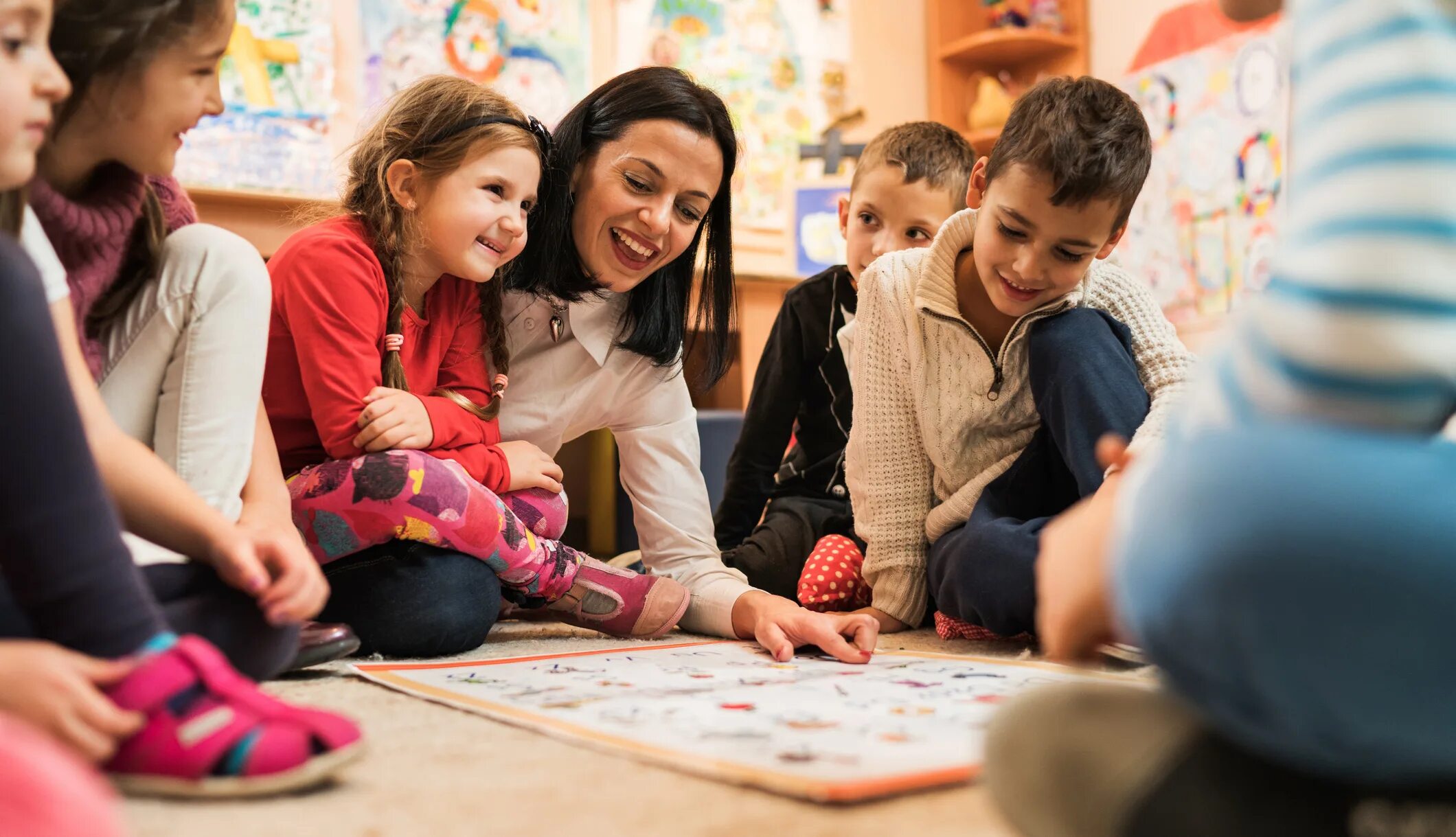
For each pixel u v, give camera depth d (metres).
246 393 0.99
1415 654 0.33
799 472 1.82
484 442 1.31
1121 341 1.29
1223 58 3.17
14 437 0.53
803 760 0.62
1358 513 0.33
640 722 0.73
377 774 0.61
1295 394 0.38
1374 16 0.37
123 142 0.85
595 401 1.45
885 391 1.43
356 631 1.12
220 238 1.00
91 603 0.56
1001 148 1.28
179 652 0.58
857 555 1.56
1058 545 0.49
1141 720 0.43
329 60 2.83
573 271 1.39
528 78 3.14
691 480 1.46
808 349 1.83
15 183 0.65
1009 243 1.25
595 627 1.30
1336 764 0.37
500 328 1.38
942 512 1.38
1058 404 1.24
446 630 1.12
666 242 1.35
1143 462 0.44
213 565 0.76
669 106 1.33
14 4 0.63
